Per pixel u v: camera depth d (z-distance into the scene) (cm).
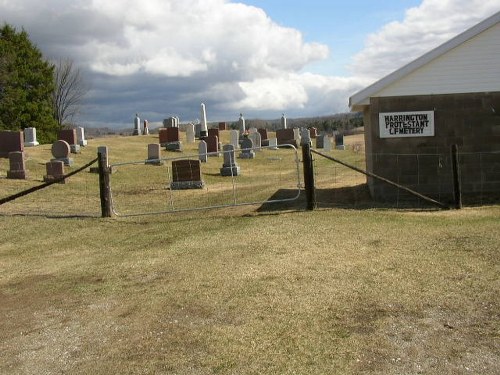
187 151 3478
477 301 622
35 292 796
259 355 520
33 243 1185
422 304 621
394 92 1410
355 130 8000
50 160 2544
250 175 2600
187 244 1027
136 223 1361
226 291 705
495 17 1355
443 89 1397
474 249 835
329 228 1055
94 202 1742
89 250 1086
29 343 600
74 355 559
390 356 504
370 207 1333
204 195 1892
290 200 1482
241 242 990
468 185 1409
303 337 552
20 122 4634
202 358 523
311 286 701
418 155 1411
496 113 1389
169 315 643
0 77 4391
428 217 1148
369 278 721
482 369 473
